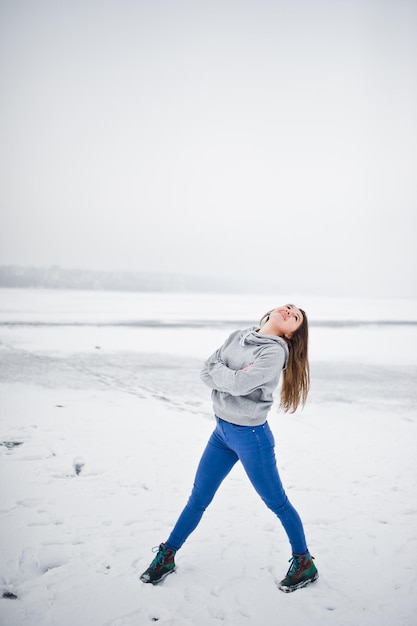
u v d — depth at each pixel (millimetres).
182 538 2703
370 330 21141
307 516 3545
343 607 2498
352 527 3391
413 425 6438
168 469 4430
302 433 5879
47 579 2643
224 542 3123
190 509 2713
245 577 2736
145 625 2307
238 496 3889
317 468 4617
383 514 3625
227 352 2795
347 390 8805
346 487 4156
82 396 7645
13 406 6734
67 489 3891
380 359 13047
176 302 44906
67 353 12547
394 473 4543
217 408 2684
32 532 3160
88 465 4465
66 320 21859
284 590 2619
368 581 2736
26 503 3596
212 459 2742
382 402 7883
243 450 2604
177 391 8320
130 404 7180
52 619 2330
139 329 18828
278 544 3127
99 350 13273
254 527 3350
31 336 15758
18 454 4723
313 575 2689
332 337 18094
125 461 4605
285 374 2879
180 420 6316
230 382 2531
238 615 2406
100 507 3570
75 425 5852
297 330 2805
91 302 39469
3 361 10891
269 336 2658
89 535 3137
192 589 2602
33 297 46250
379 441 5625
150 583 2637
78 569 2742
